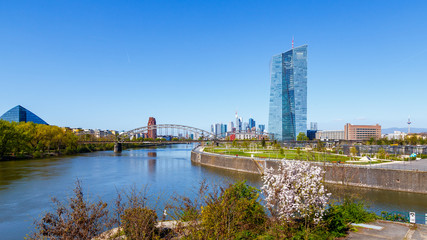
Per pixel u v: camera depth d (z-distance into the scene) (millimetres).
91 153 180000
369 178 63031
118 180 71812
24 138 125938
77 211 13656
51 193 54875
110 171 89562
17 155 125500
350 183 64375
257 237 19250
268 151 141875
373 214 27641
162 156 160375
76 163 112000
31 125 144375
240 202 19922
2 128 116438
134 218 15734
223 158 105625
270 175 21969
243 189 22953
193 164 118062
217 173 89000
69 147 162250
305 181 20422
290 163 21594
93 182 68375
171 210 25266
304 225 20719
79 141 186375
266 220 21219
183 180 71750
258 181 74375
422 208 46000
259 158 94625
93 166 102375
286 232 19531
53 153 148500
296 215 21797
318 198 20484
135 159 136375
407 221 27219
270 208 20859
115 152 195500
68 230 12953
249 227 19969
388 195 55656
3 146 114750
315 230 20078
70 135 169250
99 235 14727
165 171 91938
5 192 55875
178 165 112562
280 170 22109
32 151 139125
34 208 44844
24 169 90125
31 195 53406
